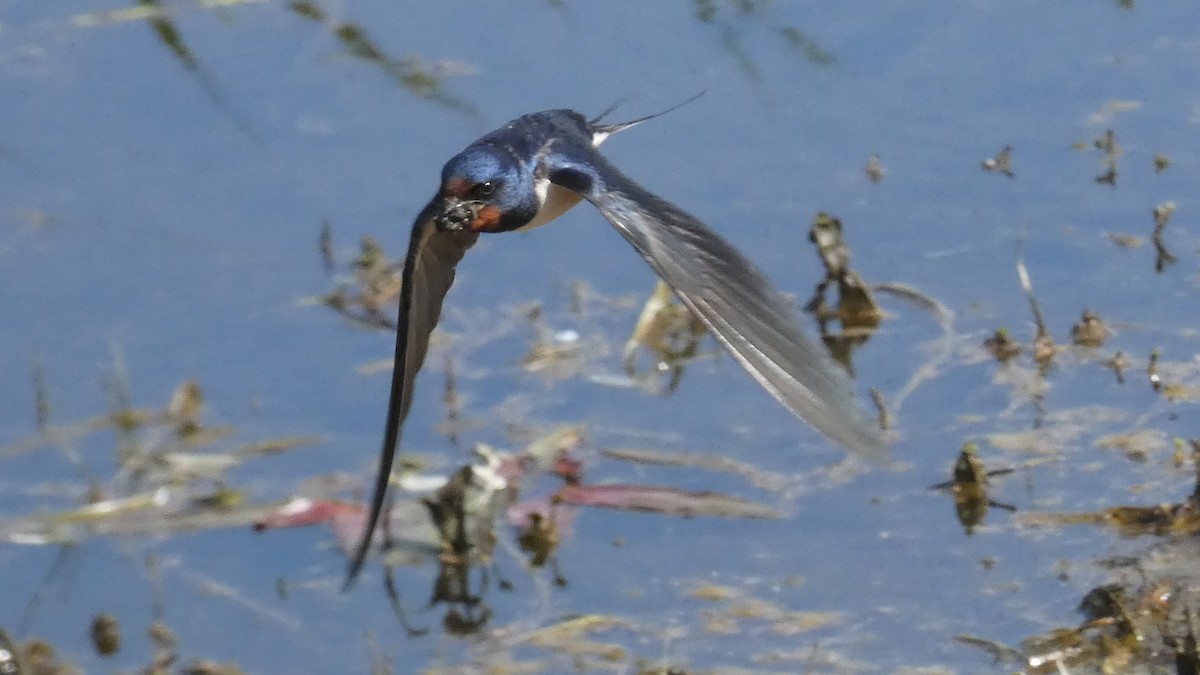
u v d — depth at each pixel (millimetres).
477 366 13562
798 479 12305
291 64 16562
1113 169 14836
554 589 11555
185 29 17016
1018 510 11828
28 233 14875
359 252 14570
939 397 12930
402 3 17219
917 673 10633
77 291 14359
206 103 16219
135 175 15422
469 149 9906
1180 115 15422
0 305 14242
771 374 7664
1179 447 12117
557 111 10453
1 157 15609
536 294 14242
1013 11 16844
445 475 12516
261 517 12266
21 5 17266
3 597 11789
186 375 13586
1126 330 13320
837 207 14828
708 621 11148
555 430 12836
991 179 14953
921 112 15742
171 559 12023
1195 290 13633
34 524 12312
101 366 13680
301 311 14148
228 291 14328
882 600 11211
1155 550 11328
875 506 12000
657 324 13773
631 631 11125
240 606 11609
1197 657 10234
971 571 11391
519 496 12289
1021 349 13234
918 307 13820
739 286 7953
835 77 16203
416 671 10969
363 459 12758
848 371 13305
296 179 15352
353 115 16016
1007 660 10656
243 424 13117
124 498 12523
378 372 13555
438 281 9578
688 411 13023
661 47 16562
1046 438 12430
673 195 15023
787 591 11367
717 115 15859
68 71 16562
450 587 11648
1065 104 15680
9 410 13328
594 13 16984
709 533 11922
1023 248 14242
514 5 17125
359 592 11656
